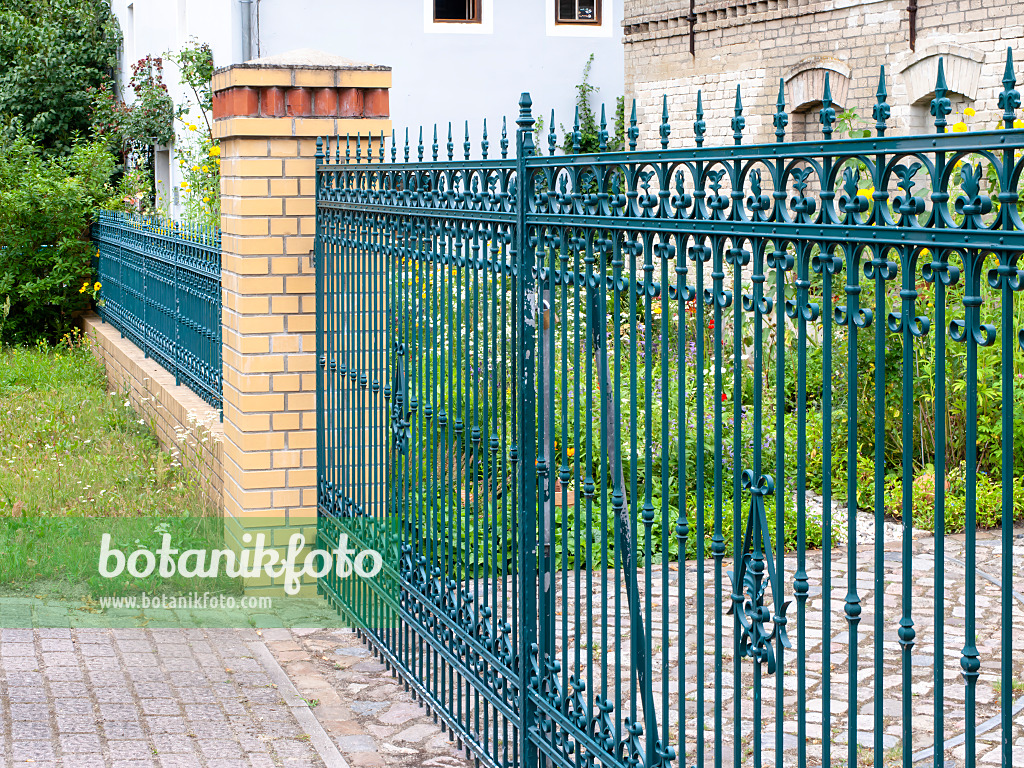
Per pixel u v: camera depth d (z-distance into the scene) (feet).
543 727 12.91
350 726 15.66
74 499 25.31
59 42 68.95
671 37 46.85
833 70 39.83
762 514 8.95
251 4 53.16
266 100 20.40
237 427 21.22
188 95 58.44
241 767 14.14
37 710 15.56
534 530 12.97
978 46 35.22
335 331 19.93
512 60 58.29
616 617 11.19
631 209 10.45
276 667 17.61
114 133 64.03
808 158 8.04
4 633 18.47
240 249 20.57
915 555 21.47
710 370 22.94
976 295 6.77
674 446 21.97
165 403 30.19
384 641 17.89
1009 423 6.66
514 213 12.80
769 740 14.76
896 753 14.21
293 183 20.68
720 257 9.29
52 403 35.63
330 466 20.34
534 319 12.73
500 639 13.75
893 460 24.48
